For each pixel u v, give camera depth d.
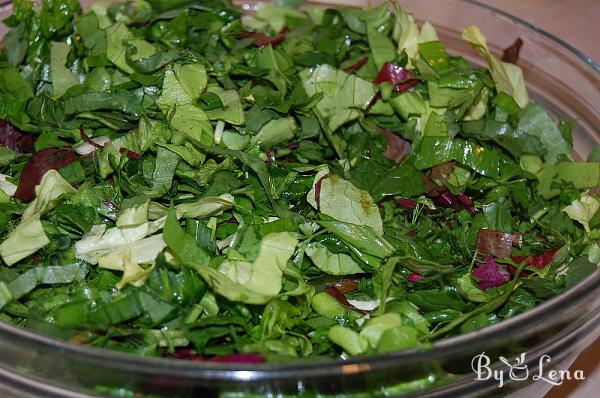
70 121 0.43
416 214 0.42
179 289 0.36
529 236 0.43
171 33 0.48
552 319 0.34
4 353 0.33
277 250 0.37
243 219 0.39
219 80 0.45
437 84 0.47
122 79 0.45
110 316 0.35
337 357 0.36
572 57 0.50
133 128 0.43
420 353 0.31
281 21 0.55
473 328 0.37
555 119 0.51
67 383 0.33
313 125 0.44
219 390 0.31
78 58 0.47
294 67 0.48
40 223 0.38
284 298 0.37
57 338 0.33
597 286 0.35
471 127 0.46
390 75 0.47
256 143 0.42
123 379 0.31
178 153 0.40
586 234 0.42
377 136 0.45
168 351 0.35
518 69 0.50
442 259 0.40
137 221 0.38
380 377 0.32
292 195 0.41
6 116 0.44
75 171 0.41
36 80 0.46
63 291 0.38
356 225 0.39
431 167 0.44
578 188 0.44
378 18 0.51
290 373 0.31
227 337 0.36
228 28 0.51
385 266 0.38
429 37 0.50
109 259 0.37
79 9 0.49
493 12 0.55
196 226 0.39
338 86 0.46
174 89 0.43
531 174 0.45
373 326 0.35
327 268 0.39
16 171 0.43
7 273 0.38
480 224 0.42
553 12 0.72
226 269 0.37
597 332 0.38
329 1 0.59
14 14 0.49
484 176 0.44
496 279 0.40
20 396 0.34
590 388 0.47
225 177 0.40
